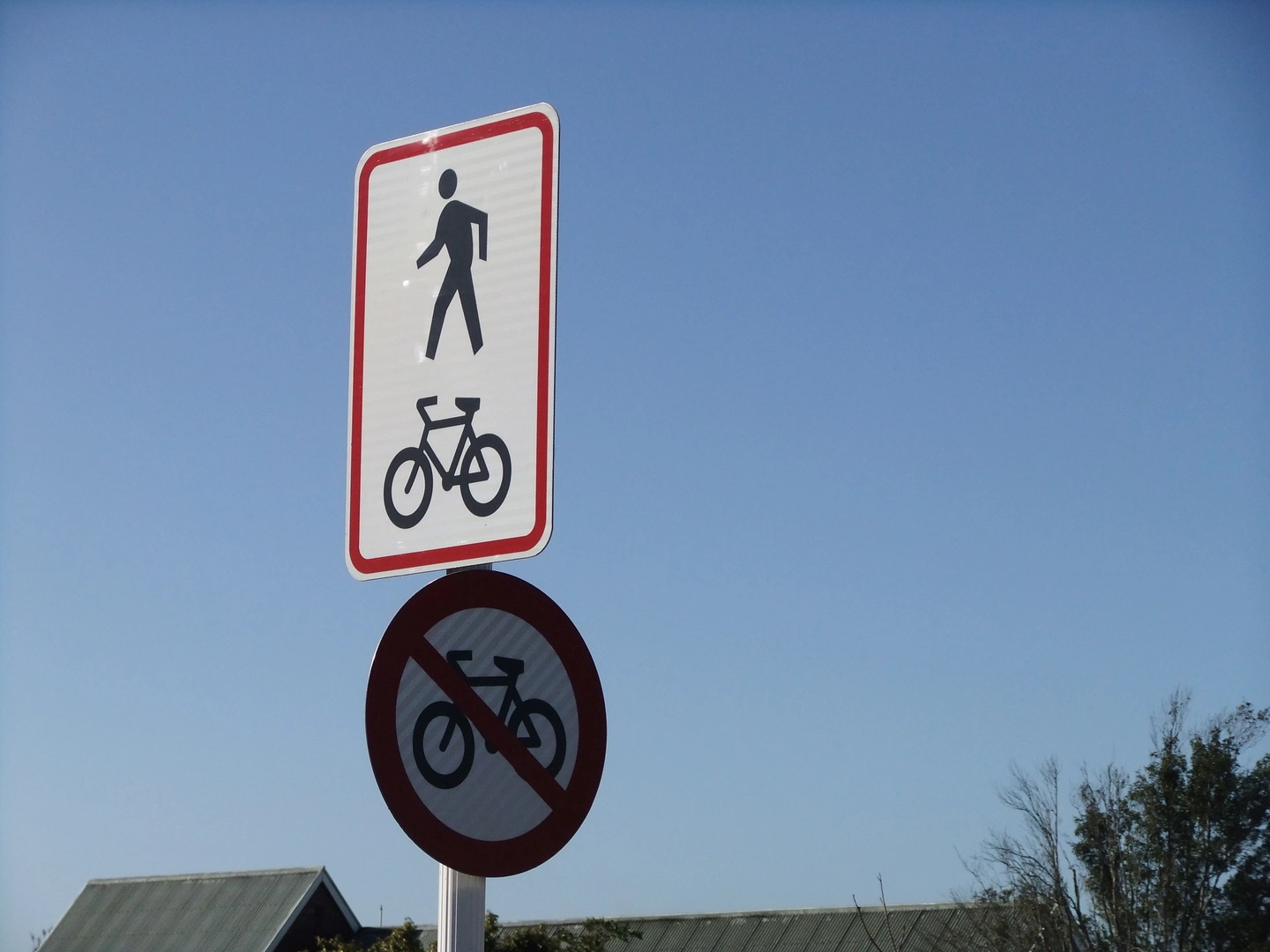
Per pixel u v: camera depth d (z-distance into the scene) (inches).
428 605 134.3
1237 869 1009.5
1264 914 991.6
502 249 151.3
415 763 131.0
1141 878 997.2
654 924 1350.9
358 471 152.2
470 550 145.3
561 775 136.5
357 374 154.5
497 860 132.4
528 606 138.9
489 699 135.0
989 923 958.4
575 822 136.1
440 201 155.2
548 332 147.3
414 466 149.7
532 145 152.6
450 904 134.3
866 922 1216.8
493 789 133.6
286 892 1359.5
